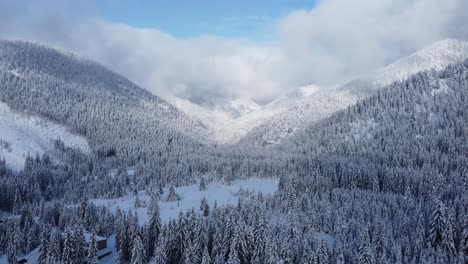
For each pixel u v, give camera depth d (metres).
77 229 99.38
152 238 109.31
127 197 199.38
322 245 93.00
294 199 145.25
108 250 115.50
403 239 105.06
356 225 120.56
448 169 194.25
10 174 195.12
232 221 103.38
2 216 158.62
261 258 96.88
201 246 100.62
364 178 190.25
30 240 113.81
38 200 171.50
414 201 155.62
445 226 104.62
